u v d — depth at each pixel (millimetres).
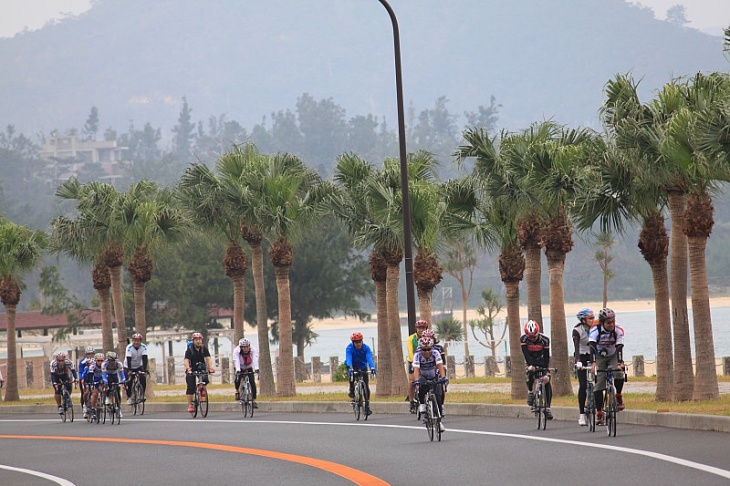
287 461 55719
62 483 52625
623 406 59750
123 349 126188
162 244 125688
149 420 91000
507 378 125750
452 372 145000
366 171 108750
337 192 110562
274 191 110562
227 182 111562
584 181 78438
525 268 91312
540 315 89625
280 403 96625
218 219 116625
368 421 78625
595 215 76375
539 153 83625
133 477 53250
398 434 67062
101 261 127062
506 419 73812
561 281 88375
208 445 66438
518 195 86688
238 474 51688
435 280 100562
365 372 80812
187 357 92312
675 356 72812
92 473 56031
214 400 109250
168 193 128750
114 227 122938
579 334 62156
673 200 72688
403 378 102500
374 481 46375
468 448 56688
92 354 92250
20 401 128625
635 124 70375
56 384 95812
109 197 124250
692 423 59781
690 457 47656
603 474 44312
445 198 94625
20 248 132500
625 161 72688
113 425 87750
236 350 90062
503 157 88000
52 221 126875
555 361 88250
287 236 111062
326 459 55594
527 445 56375
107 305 127688
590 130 88062
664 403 71312
